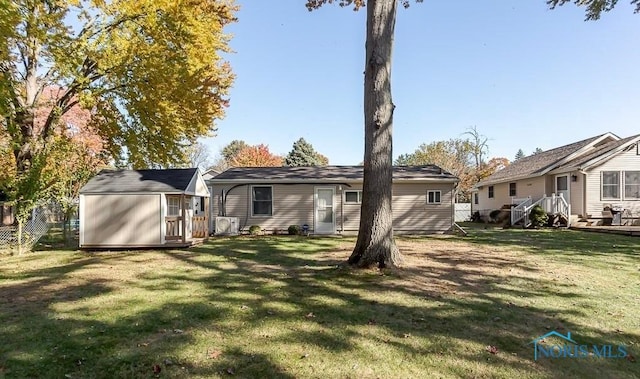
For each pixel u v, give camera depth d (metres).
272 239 14.01
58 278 7.00
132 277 7.03
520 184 23.19
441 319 4.50
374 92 7.20
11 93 11.52
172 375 3.14
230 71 15.77
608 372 3.21
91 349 3.66
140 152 14.99
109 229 11.45
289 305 5.06
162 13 12.48
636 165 17.44
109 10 12.08
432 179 16.16
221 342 3.81
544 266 7.87
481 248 10.82
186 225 12.64
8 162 15.09
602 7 11.91
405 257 8.97
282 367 3.26
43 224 13.80
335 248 11.09
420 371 3.20
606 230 15.06
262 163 40.72
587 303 5.16
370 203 7.23
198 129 14.80
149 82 12.95
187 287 6.15
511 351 3.61
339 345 3.73
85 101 12.51
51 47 10.84
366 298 5.39
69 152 12.72
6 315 4.72
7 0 9.27
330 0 11.84
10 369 3.26
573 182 18.39
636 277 6.82
